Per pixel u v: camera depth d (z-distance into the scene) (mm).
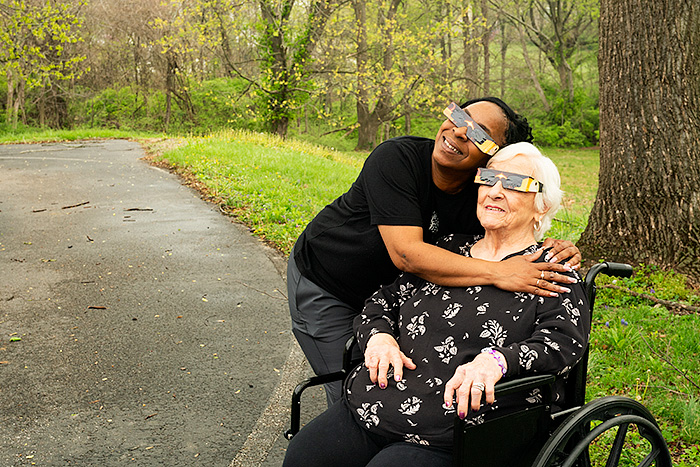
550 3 46375
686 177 5676
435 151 2291
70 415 3666
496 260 2221
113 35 31953
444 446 1955
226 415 3674
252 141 17594
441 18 32000
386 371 2057
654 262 5781
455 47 37688
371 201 2340
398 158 2348
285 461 2123
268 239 7852
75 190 11078
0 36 17375
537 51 54125
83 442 3383
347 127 31125
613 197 6020
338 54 24938
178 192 10875
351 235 2508
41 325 5070
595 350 4352
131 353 4543
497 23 43938
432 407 1974
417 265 2209
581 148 45719
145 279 6270
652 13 5676
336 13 24797
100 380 4121
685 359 4199
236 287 6051
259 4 23234
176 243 7625
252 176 11742
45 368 4293
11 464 3174
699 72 5660
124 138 21922
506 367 1828
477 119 2264
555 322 1955
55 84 32344
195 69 34031
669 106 5680
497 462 1888
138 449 3318
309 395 3926
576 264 2115
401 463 1925
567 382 2150
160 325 5078
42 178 12297
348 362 2340
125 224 8609
